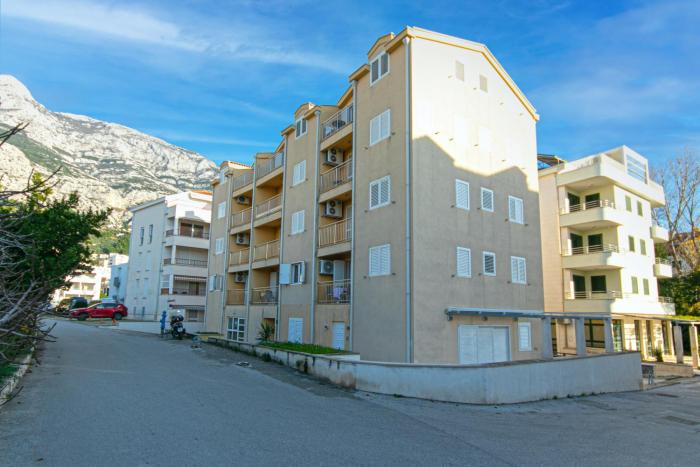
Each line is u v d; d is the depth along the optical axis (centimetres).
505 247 2166
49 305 798
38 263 1209
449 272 1892
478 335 1970
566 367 1509
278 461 696
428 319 1783
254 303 2894
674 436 1011
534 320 2242
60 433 792
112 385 1232
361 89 2159
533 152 2442
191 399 1100
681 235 4378
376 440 835
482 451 803
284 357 1748
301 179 2533
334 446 786
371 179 2019
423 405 1180
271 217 2794
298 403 1125
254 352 2005
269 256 2816
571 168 3350
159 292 4641
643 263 3488
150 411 963
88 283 8644
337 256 2269
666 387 2042
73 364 1588
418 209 1828
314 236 2322
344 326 2053
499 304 2070
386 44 2023
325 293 2258
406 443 825
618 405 1408
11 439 748
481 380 1245
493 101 2250
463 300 1922
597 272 3341
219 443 770
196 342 2653
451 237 1930
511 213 2241
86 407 978
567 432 984
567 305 3191
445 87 2028
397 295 1802
